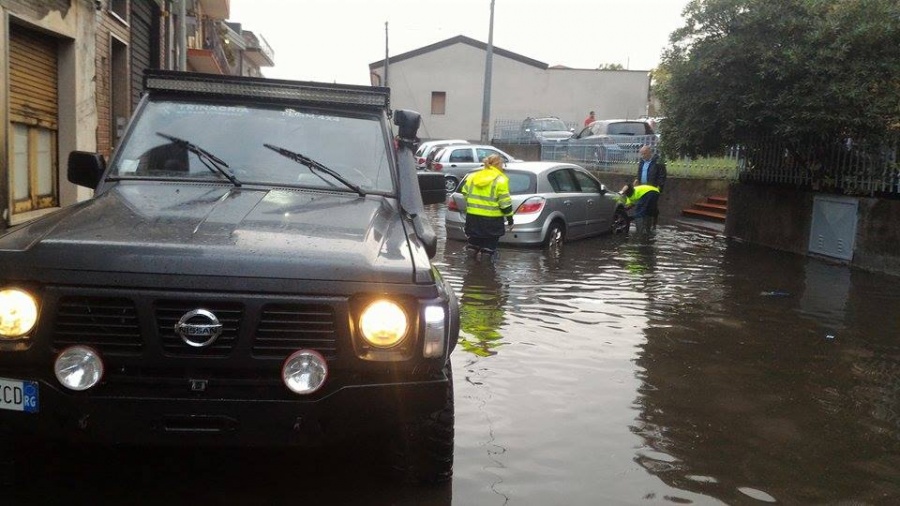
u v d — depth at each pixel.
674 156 14.77
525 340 7.08
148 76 4.87
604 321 7.94
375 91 4.96
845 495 4.12
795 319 8.24
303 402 3.28
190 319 3.23
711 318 8.21
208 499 3.78
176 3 21.39
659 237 15.63
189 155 4.58
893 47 11.52
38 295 3.21
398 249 3.70
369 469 4.15
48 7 11.38
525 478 4.17
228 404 3.25
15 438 3.55
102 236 3.43
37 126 11.82
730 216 15.88
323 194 4.43
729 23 12.91
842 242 12.29
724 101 13.02
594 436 4.82
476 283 9.93
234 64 43.44
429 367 3.41
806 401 5.64
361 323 3.33
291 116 4.89
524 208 13.23
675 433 4.93
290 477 4.04
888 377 6.29
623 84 47.12
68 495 3.76
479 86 47.12
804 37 11.94
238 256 3.32
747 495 4.08
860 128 11.72
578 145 27.30
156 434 3.26
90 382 3.19
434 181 5.32
